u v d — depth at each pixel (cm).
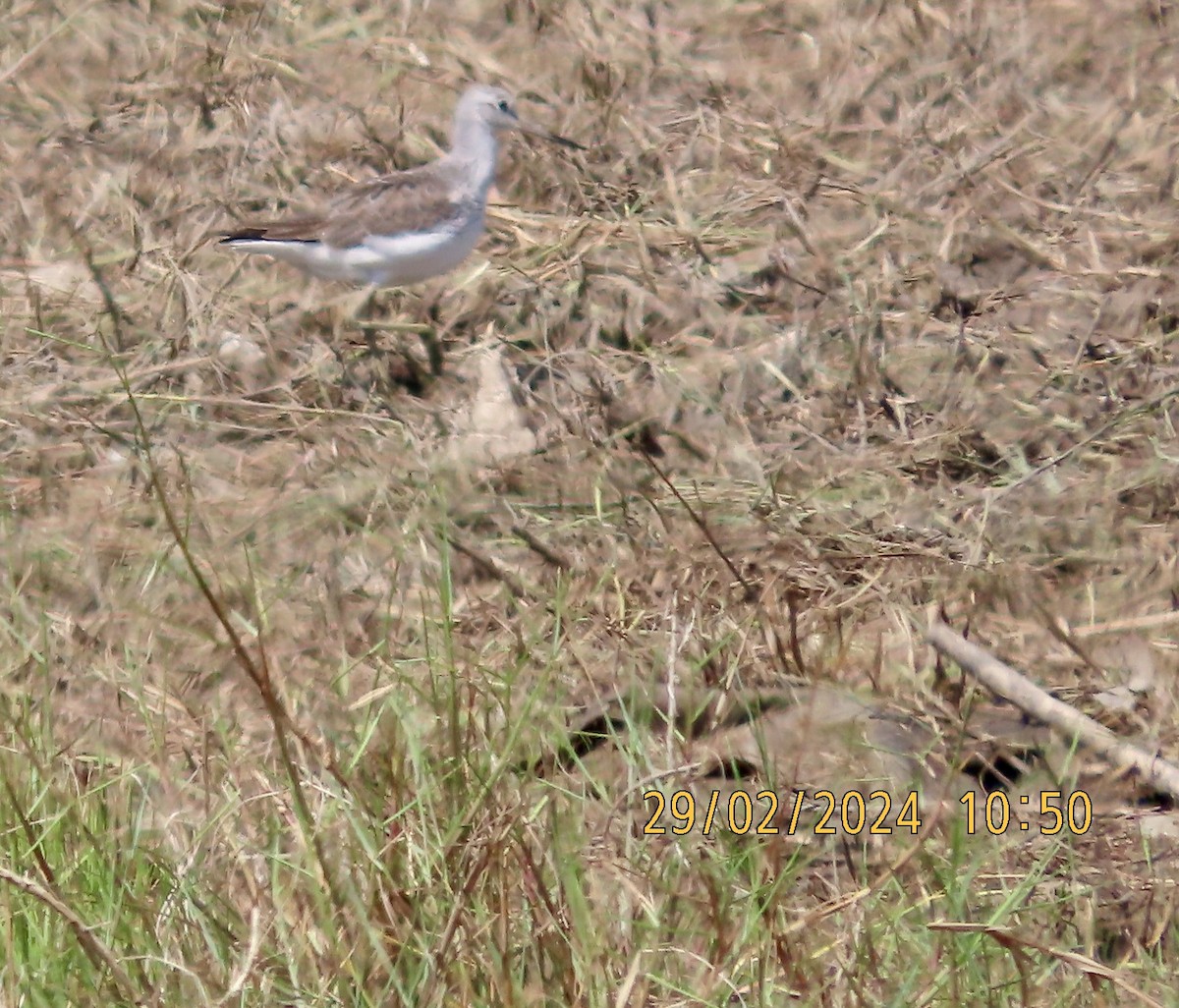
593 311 1478
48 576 1150
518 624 1077
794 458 1309
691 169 1683
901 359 1413
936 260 1507
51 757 943
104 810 909
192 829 909
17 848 870
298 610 1135
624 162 1686
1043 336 1437
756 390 1391
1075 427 1329
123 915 837
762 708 1014
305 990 802
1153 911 885
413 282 1492
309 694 1034
